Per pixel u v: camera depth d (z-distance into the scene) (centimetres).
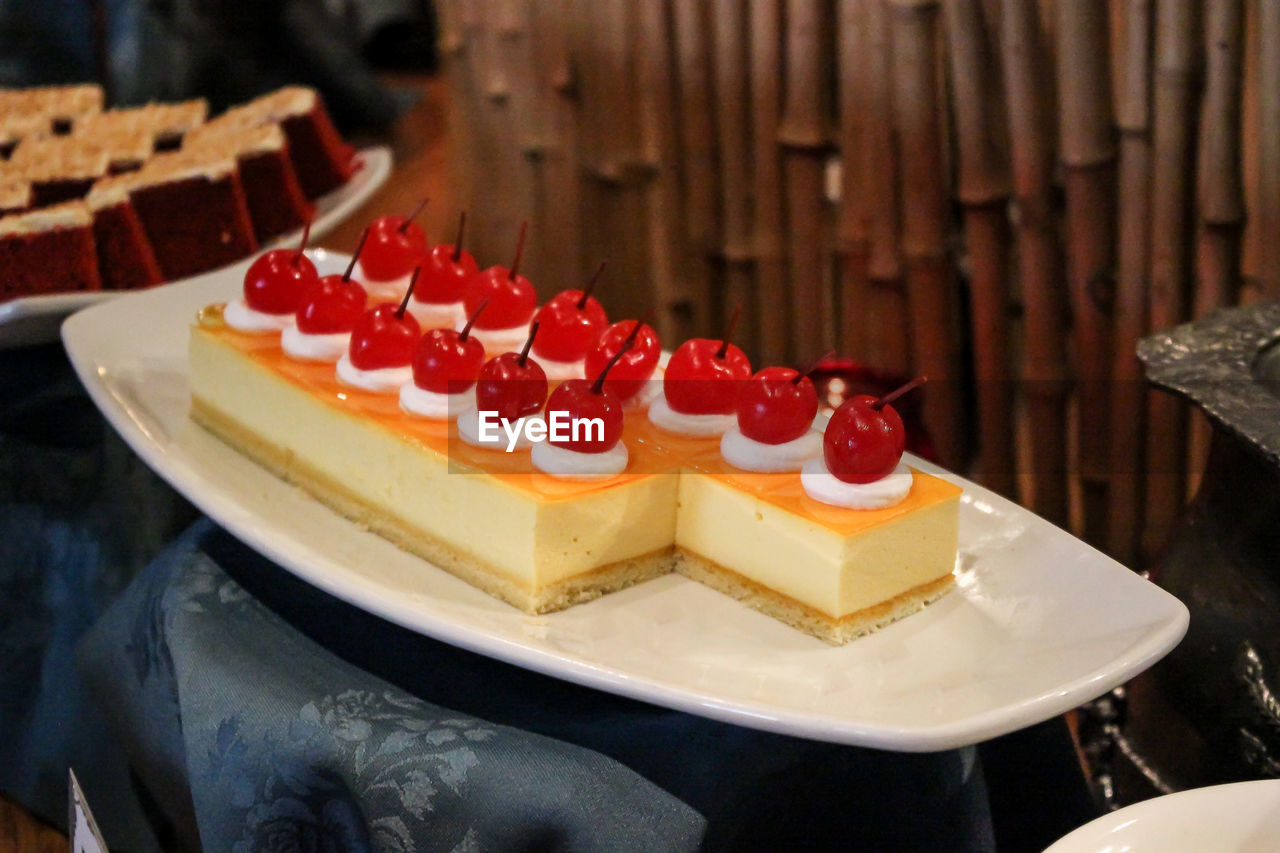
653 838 68
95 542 87
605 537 74
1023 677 69
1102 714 80
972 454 107
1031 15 90
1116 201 93
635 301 117
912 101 94
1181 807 63
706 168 104
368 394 79
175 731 76
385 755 70
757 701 67
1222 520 73
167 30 142
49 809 85
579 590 74
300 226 102
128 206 94
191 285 91
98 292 91
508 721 71
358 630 75
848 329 102
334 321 81
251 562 78
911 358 101
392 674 73
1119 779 78
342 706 72
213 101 149
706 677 71
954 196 99
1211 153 89
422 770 70
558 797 69
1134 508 98
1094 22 89
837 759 71
